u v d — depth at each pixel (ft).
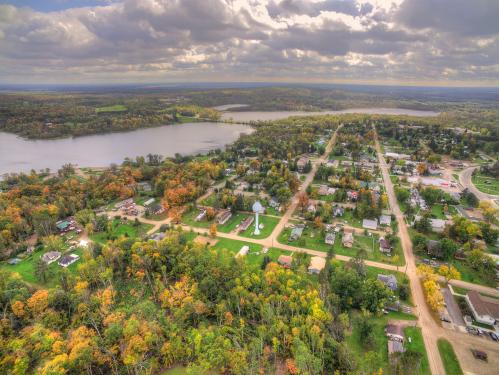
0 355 292.20
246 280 370.94
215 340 304.91
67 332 324.80
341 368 282.36
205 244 505.66
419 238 479.00
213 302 368.68
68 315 352.49
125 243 459.32
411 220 593.42
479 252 433.07
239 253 472.85
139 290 399.03
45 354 292.40
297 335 302.25
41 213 574.15
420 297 381.19
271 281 376.27
